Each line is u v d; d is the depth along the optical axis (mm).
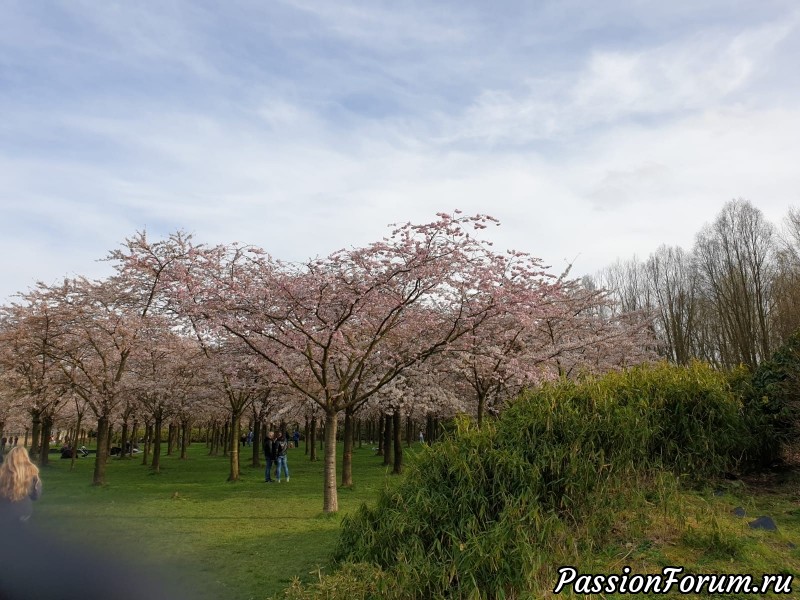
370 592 4691
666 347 31594
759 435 7277
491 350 13008
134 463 28719
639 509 5672
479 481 5410
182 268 12828
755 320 27562
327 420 11281
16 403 21797
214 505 12531
